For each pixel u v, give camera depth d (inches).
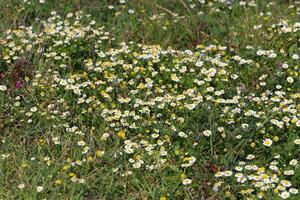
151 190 93.6
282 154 97.0
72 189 92.7
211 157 97.2
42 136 102.2
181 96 104.3
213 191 92.7
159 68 110.8
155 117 102.6
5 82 111.7
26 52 115.6
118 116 102.3
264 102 104.6
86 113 104.2
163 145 98.8
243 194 91.4
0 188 93.7
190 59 111.8
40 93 108.1
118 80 108.1
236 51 116.2
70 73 111.8
